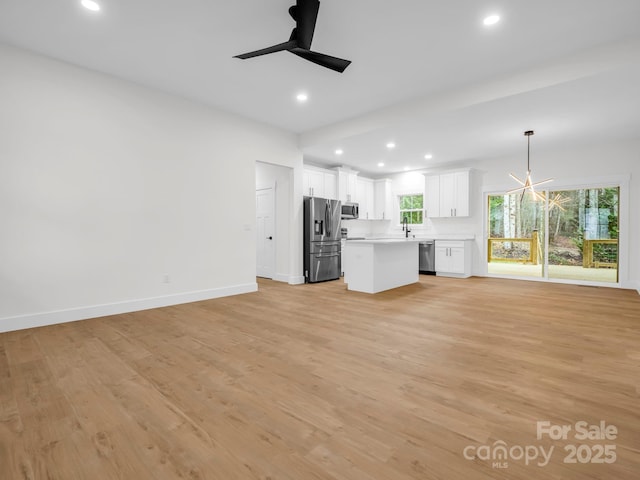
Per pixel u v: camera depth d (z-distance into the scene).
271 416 1.67
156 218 4.01
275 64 3.38
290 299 4.50
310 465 1.31
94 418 1.65
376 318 3.52
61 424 1.60
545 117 4.20
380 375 2.14
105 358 2.41
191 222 4.35
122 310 3.72
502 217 8.85
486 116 4.15
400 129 4.69
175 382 2.04
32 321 3.15
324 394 1.89
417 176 7.93
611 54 2.93
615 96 3.52
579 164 5.73
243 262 4.97
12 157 3.04
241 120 4.91
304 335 2.95
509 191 6.15
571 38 2.87
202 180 4.46
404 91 4.00
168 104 4.11
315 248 5.95
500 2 2.42
